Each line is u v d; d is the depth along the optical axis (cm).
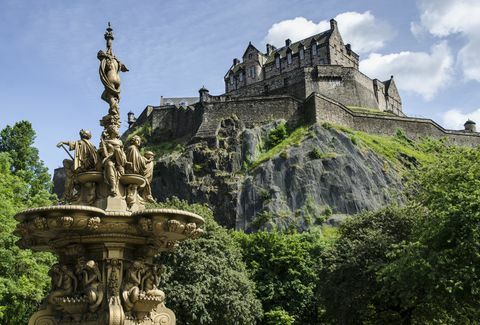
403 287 2503
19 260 2484
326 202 7000
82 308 1102
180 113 8750
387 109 10506
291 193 7050
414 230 2730
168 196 7506
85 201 1173
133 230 1129
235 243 4319
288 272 4841
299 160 7319
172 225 1091
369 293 3431
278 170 7262
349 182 7156
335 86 9156
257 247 5031
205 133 8019
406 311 3247
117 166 1182
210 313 3253
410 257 2383
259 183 7175
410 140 8581
